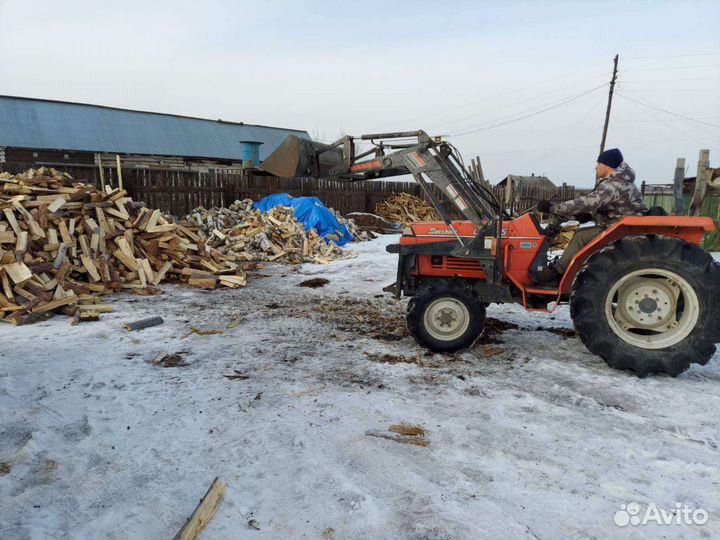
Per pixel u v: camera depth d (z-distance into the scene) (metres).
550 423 2.88
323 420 2.90
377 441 2.65
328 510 2.07
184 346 4.34
